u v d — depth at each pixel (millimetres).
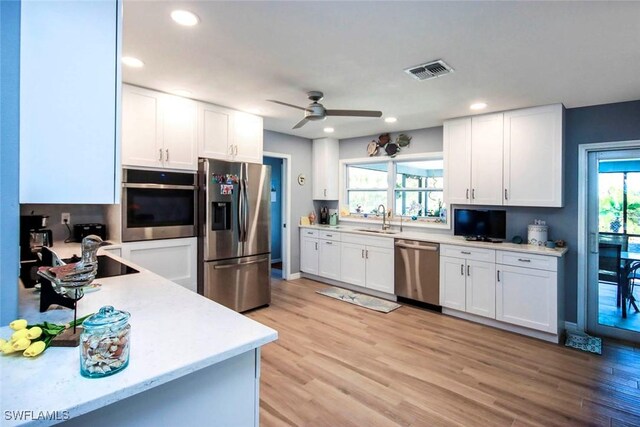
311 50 2275
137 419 921
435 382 2453
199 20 1896
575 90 2973
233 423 1135
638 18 1800
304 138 5676
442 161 4602
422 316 3848
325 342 3121
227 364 1110
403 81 2828
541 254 3191
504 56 2314
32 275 1851
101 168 1173
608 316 3441
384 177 5293
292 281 5422
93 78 1155
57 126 1104
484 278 3566
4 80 1038
